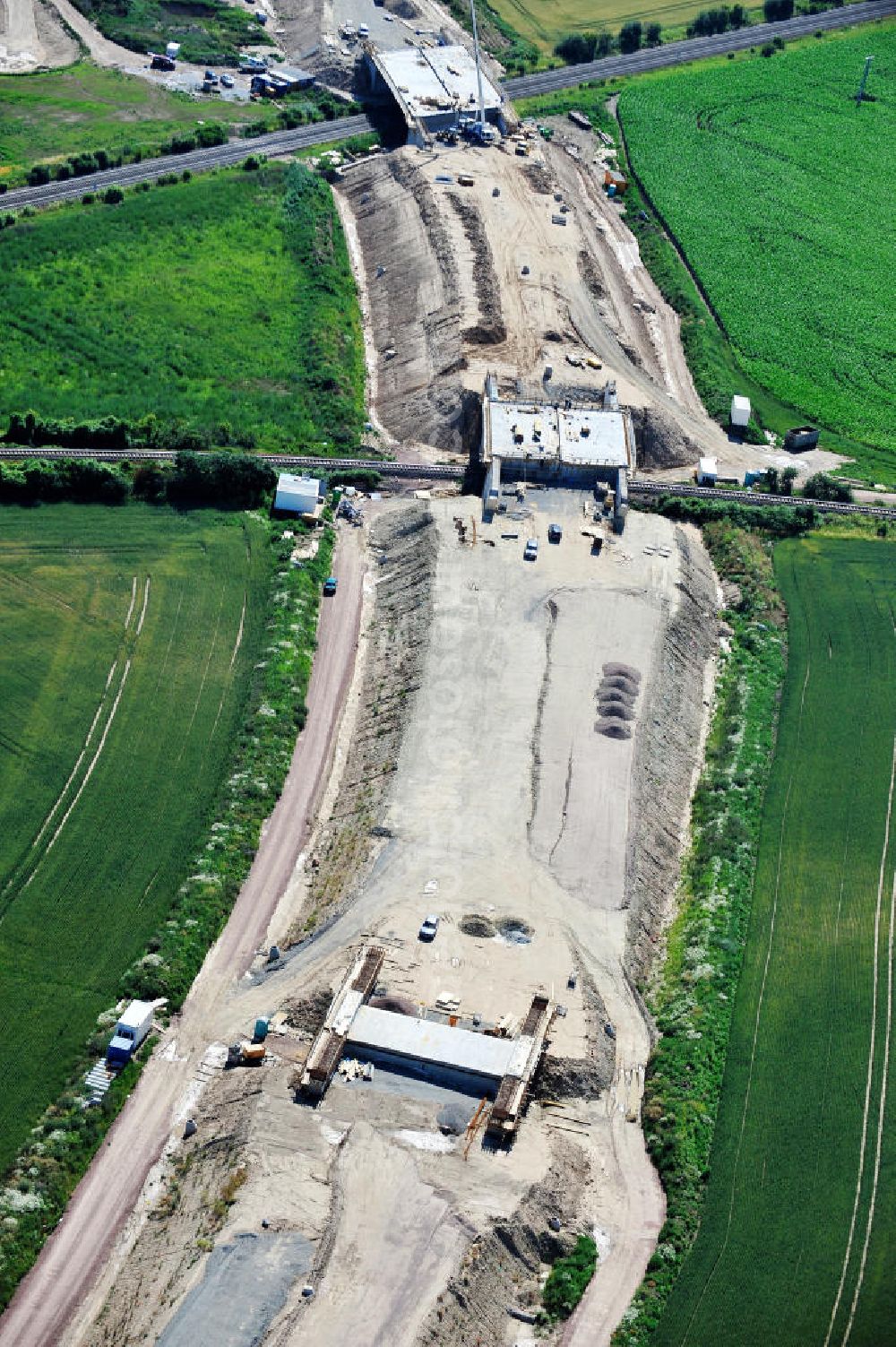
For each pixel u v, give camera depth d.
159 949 124.62
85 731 144.25
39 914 126.81
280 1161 108.12
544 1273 106.44
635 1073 119.94
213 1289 99.50
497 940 126.31
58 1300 102.62
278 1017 121.19
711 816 142.75
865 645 166.75
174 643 155.75
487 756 142.75
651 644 157.62
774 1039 122.81
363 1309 98.94
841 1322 103.50
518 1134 112.69
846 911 134.88
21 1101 113.56
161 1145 112.69
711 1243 108.12
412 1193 106.69
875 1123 116.62
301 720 149.12
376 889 129.75
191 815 137.75
